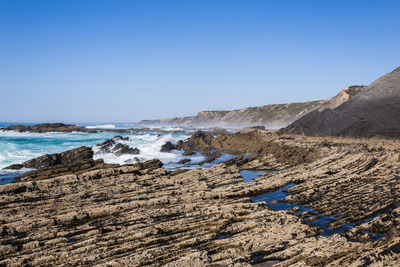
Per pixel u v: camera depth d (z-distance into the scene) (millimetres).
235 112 178750
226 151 37156
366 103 41469
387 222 10992
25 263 8953
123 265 8609
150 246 9875
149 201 14477
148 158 32688
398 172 17578
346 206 13461
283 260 8891
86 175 18469
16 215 12883
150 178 19297
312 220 12289
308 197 15117
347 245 9211
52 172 22594
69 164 25641
